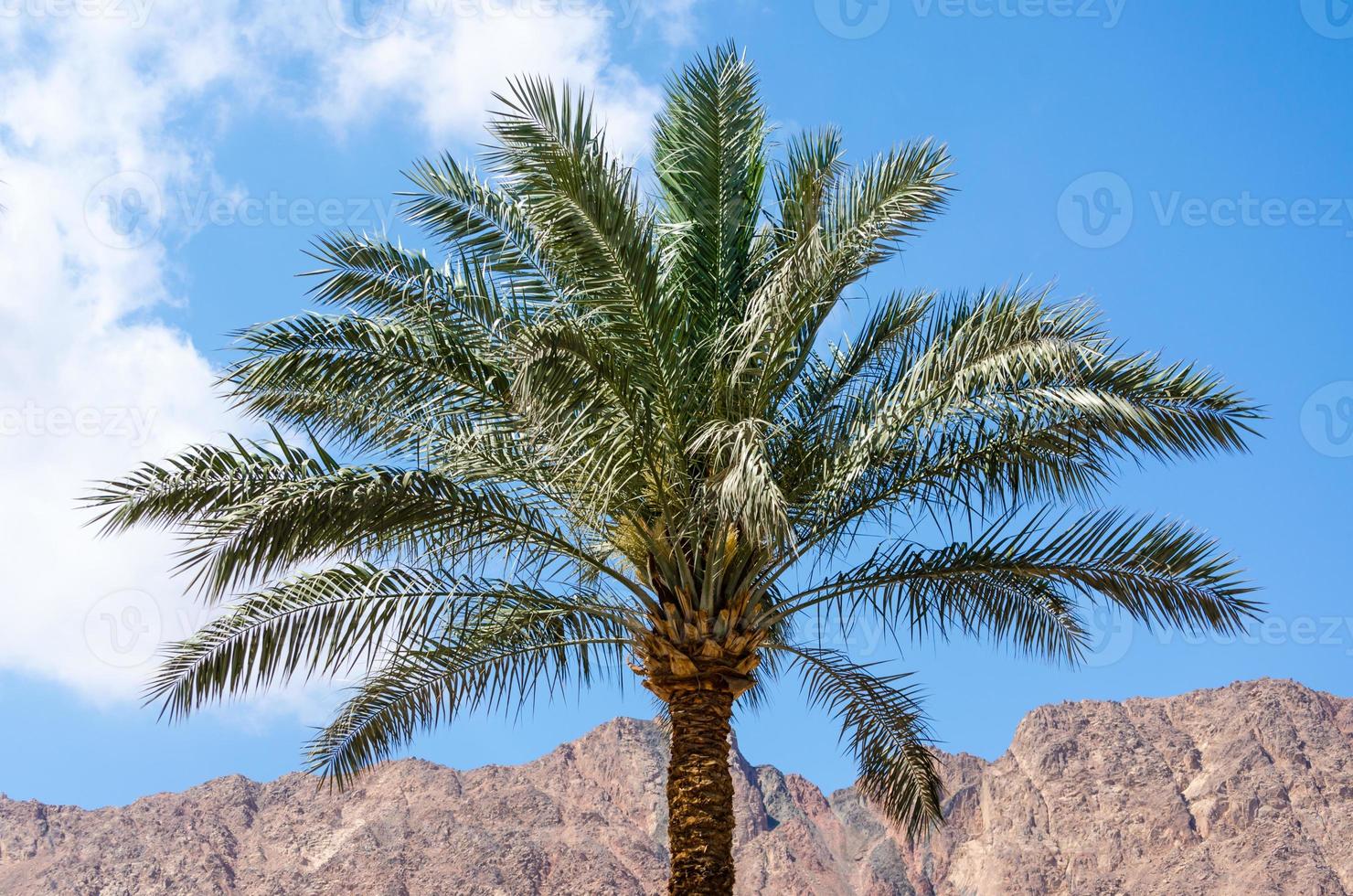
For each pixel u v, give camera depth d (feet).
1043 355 26.58
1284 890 378.94
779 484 30.50
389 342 28.84
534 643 34.68
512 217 31.78
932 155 28.25
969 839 458.09
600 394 26.94
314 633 30.50
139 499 27.37
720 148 32.65
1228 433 27.55
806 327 31.68
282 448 28.17
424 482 28.02
